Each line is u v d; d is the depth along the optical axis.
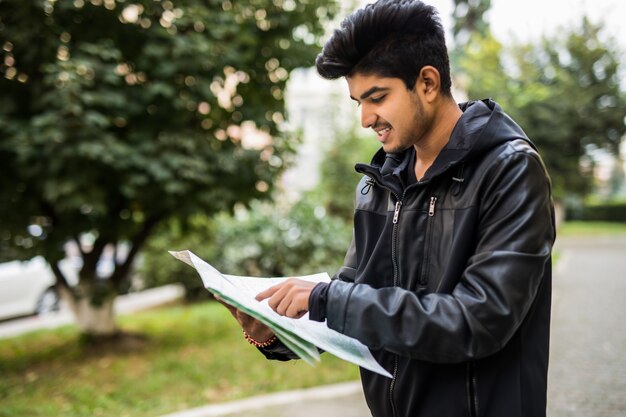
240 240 10.18
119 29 5.16
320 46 5.91
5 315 9.08
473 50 16.31
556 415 4.19
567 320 7.41
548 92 18.09
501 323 1.06
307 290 1.19
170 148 5.09
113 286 6.20
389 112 1.19
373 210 1.44
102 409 4.37
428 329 1.07
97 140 4.64
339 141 15.09
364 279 1.36
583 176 21.69
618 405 4.34
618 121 20.23
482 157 1.20
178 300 10.44
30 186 5.10
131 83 5.27
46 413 4.26
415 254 1.27
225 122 5.89
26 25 4.67
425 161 1.32
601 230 26.81
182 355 5.82
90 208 5.20
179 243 9.15
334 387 4.75
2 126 4.50
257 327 1.36
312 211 10.62
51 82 4.55
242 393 4.70
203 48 4.81
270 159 6.09
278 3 5.78
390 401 1.33
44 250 5.30
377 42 1.17
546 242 1.13
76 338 6.60
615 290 9.73
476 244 1.19
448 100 1.26
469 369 1.22
